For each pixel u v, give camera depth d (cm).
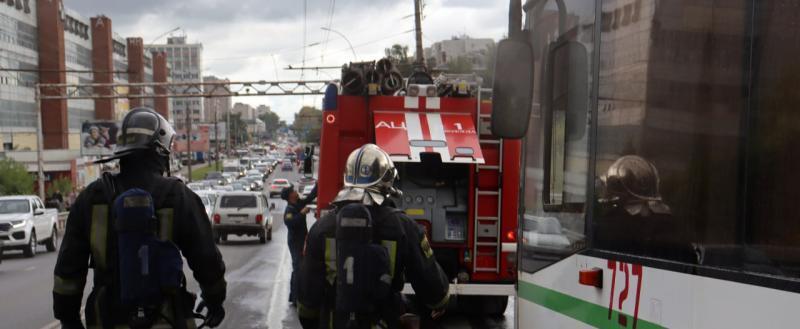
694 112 300
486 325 1109
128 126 422
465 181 1094
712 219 286
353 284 392
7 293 1510
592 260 374
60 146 7075
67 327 428
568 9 422
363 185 417
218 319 444
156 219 404
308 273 412
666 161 316
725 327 274
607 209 363
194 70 16962
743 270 269
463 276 1075
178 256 407
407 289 959
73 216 413
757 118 271
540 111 466
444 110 1092
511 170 1070
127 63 9356
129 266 396
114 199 410
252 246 2614
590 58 390
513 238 1070
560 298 416
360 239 395
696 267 291
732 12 285
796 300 244
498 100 436
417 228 419
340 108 1090
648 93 332
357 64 1109
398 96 1093
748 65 277
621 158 353
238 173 10262
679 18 314
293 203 1228
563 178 419
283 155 18812
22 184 4847
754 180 269
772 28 268
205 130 12900
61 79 6956
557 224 424
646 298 322
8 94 6369
